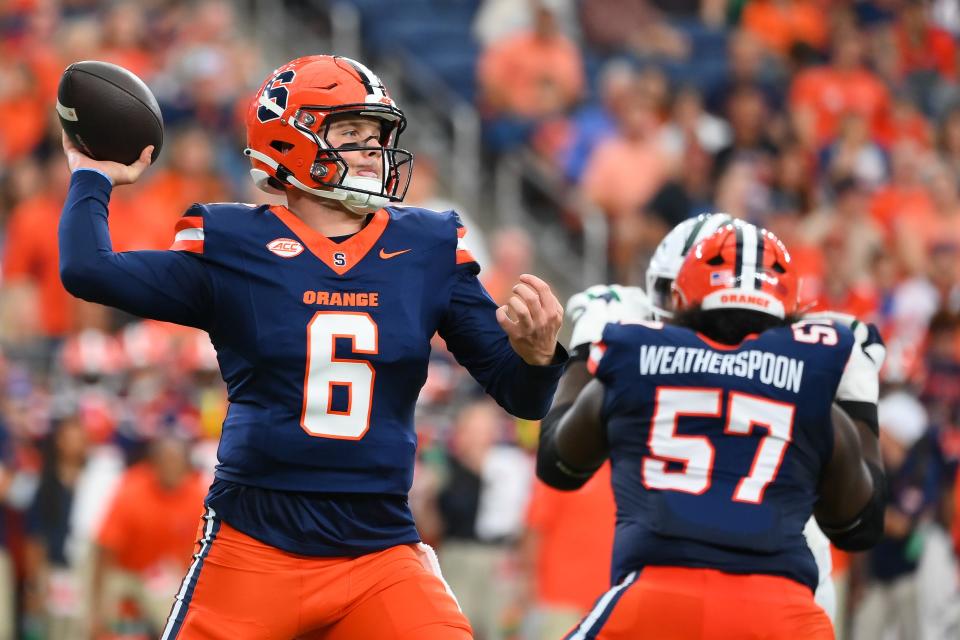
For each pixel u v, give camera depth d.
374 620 12.27
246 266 12.33
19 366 29.95
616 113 39.97
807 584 12.90
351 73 12.72
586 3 45.03
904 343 31.06
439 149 41.25
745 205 38.25
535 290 12.03
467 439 27.50
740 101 41.59
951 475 27.20
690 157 39.59
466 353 12.91
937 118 50.00
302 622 12.27
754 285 13.51
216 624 12.16
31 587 27.44
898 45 50.59
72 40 38.19
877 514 13.69
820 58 48.06
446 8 45.72
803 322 13.63
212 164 35.31
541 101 40.56
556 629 24.02
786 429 13.05
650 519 12.88
